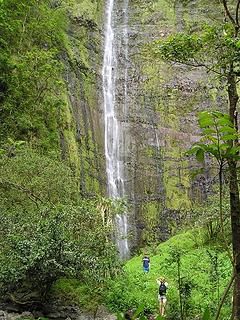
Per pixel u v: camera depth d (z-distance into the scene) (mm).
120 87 38125
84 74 36188
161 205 34031
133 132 36156
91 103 35344
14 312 13711
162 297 13352
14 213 16484
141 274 17969
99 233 15758
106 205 18406
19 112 27672
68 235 15250
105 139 35031
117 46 40500
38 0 33594
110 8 42875
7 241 14367
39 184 18750
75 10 39125
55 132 29562
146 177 34750
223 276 13906
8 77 27047
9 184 18922
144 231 32656
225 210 18844
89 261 13961
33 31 32188
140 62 39531
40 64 28578
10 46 29672
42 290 14211
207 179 34281
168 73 38812
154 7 42719
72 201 19891
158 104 37594
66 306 14477
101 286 15078
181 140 36562
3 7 27141
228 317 11672
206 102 37094
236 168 4789
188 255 19938
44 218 15469
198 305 12508
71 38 37406
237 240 8305
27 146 23688
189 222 31062
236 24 8719
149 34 41219
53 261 13242
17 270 13492
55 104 28984
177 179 35094
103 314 14242
